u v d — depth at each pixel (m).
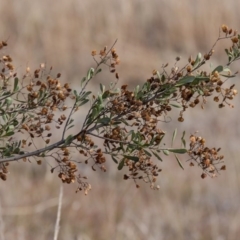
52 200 12.85
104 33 29.42
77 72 25.88
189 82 3.94
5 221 11.66
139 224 12.42
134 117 3.93
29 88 3.99
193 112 20.31
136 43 29.61
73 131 16.61
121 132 3.99
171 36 30.16
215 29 29.86
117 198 13.75
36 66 25.83
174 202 14.09
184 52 29.56
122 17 30.45
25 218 12.03
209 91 3.99
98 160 3.92
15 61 25.78
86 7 30.00
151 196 14.11
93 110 3.96
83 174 14.99
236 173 15.05
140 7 31.48
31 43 27.53
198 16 30.41
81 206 13.21
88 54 27.17
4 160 3.96
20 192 13.38
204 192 14.53
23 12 28.92
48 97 4.02
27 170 14.62
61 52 26.94
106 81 25.06
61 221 12.61
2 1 29.06
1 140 4.08
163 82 3.97
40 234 11.89
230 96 3.99
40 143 14.94
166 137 17.67
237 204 13.93
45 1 29.83
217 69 4.05
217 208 13.86
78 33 28.70
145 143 3.94
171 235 12.59
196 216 13.29
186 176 15.12
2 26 27.94
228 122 19.36
